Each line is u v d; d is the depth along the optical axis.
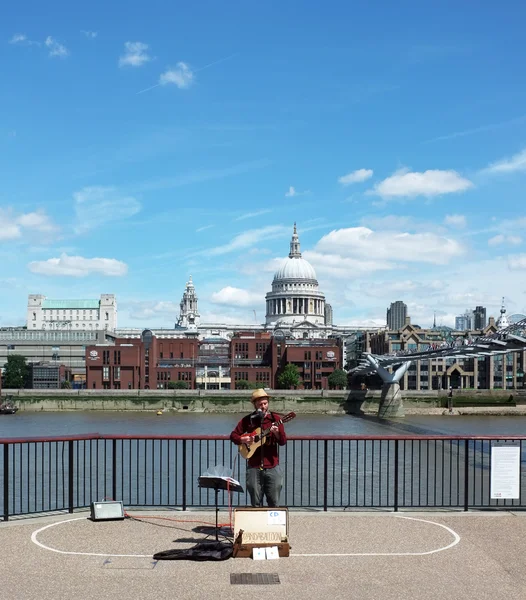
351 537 17.59
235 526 16.02
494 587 13.93
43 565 15.10
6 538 17.38
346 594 13.45
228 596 13.28
